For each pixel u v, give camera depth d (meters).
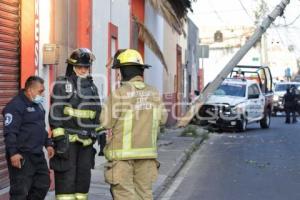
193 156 15.33
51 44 9.10
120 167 6.31
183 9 21.44
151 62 21.11
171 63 26.62
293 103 29.95
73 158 6.96
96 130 7.14
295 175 11.88
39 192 6.87
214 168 13.02
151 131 6.43
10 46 8.45
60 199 6.97
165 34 24.62
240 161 14.09
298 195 9.75
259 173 12.16
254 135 21.58
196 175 12.03
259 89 24.70
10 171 6.64
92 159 7.20
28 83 6.64
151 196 6.47
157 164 6.56
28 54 8.72
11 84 8.50
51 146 6.91
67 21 10.62
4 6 8.20
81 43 11.73
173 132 20.72
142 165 6.44
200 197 9.65
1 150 8.20
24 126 6.59
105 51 13.69
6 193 8.01
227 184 10.88
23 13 8.69
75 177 7.04
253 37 18.84
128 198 6.29
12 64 8.54
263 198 9.51
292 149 16.66
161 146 16.23
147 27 19.97
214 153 15.91
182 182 11.18
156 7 16.14
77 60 7.08
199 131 20.20
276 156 15.02
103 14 13.40
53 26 9.45
